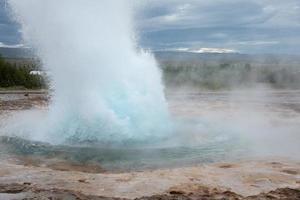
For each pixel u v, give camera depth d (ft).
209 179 29.19
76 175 30.53
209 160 35.73
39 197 25.21
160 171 31.60
